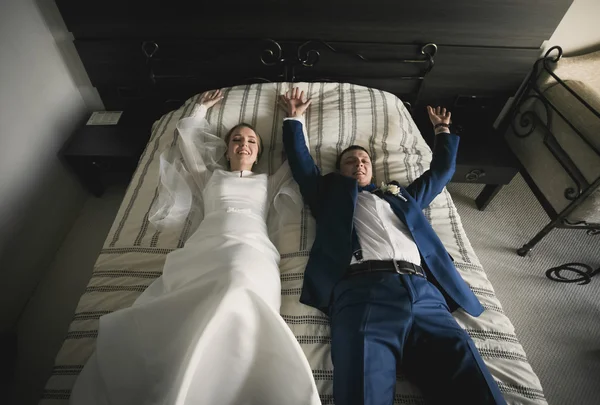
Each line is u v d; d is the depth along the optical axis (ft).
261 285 3.14
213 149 5.08
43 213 5.33
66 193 5.91
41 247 5.33
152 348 2.67
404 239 3.96
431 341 3.27
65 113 5.85
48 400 2.88
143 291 3.63
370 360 2.99
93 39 5.51
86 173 5.99
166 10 5.18
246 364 2.80
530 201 6.73
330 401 3.00
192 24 5.36
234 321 2.73
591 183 4.66
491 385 2.85
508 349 3.37
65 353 3.18
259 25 5.40
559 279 5.53
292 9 5.21
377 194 4.40
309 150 5.16
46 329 4.76
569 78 5.42
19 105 4.75
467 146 6.03
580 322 5.08
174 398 2.27
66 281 5.32
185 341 2.53
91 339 3.26
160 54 5.67
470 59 5.72
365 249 3.84
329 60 5.81
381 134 5.26
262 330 2.89
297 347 2.77
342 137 5.25
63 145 5.80
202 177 4.76
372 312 3.33
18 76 4.73
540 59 5.70
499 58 5.69
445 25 5.35
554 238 6.13
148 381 2.48
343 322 3.33
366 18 5.30
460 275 3.95
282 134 5.18
